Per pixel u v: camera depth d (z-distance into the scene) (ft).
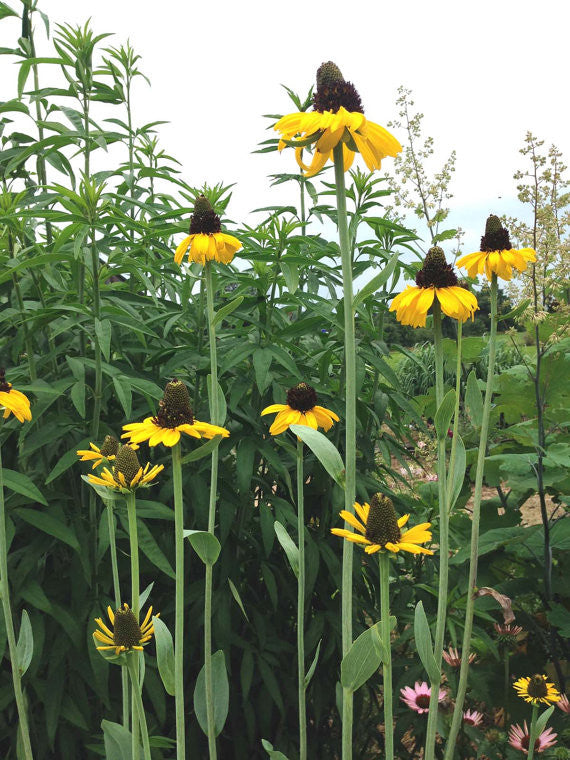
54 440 7.24
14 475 6.47
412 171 11.00
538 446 8.96
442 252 5.50
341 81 4.31
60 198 7.57
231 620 8.18
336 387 9.43
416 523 10.23
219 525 7.84
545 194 8.66
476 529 6.61
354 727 8.70
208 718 5.70
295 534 8.39
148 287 8.22
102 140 8.25
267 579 7.83
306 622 8.60
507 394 10.34
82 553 6.96
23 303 7.54
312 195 9.16
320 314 7.88
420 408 11.68
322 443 4.62
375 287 4.52
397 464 16.93
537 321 8.50
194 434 4.56
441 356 5.67
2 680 7.25
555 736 7.36
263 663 7.73
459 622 8.80
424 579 9.84
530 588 9.18
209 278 6.15
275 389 8.08
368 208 9.03
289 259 7.81
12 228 7.75
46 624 7.26
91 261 8.18
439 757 8.14
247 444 7.55
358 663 4.55
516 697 8.62
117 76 9.78
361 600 8.73
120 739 5.08
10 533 6.69
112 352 8.48
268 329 7.94
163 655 4.94
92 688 7.01
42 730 7.40
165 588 8.16
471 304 5.35
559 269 8.72
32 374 7.52
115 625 4.43
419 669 8.18
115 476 4.51
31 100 8.79
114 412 8.62
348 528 4.72
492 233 6.39
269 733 8.03
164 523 8.14
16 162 8.34
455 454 5.83
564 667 9.27
